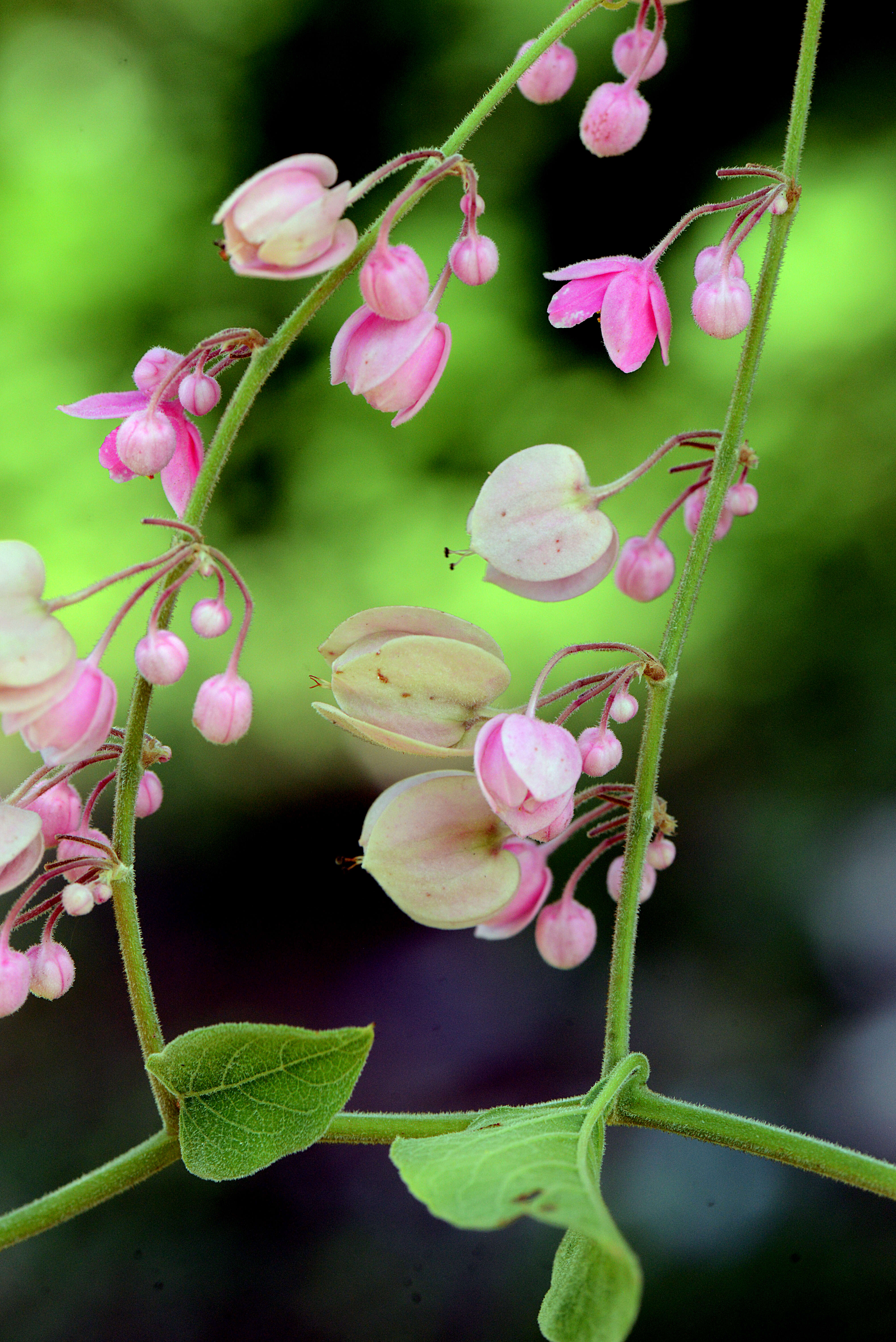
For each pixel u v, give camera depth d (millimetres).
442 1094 1064
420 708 415
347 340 413
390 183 1490
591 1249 398
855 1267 803
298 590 1520
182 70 1553
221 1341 810
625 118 433
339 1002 1173
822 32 1402
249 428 1542
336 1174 899
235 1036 410
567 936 438
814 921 1214
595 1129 407
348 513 1523
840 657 1417
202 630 410
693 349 1436
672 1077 1060
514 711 417
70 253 1513
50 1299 837
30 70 1541
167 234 1528
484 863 415
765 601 1434
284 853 1392
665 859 435
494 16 1477
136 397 423
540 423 1482
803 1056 1069
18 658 398
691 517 439
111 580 404
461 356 1485
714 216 1409
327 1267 845
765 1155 412
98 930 1251
